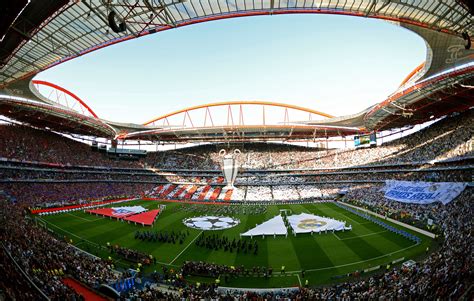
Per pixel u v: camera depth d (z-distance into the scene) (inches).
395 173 3184.1
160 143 4837.6
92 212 2501.2
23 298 650.8
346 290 987.9
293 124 3804.1
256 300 941.2
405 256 1382.9
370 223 2091.5
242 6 1176.8
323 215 2426.2
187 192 3838.6
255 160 4493.1
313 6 1187.3
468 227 1467.8
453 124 3019.2
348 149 4308.6
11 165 2839.6
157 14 957.2
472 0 796.0
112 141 4606.3
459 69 1854.1
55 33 1290.6
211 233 1904.5
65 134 4101.9
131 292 1020.5
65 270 1072.8
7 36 1139.9
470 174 2269.9
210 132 4178.2
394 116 3198.8
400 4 1107.9
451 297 709.3
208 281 1181.7
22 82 2337.6
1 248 954.1
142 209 2682.1
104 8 1147.3
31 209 2400.3
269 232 1838.1
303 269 1285.7
